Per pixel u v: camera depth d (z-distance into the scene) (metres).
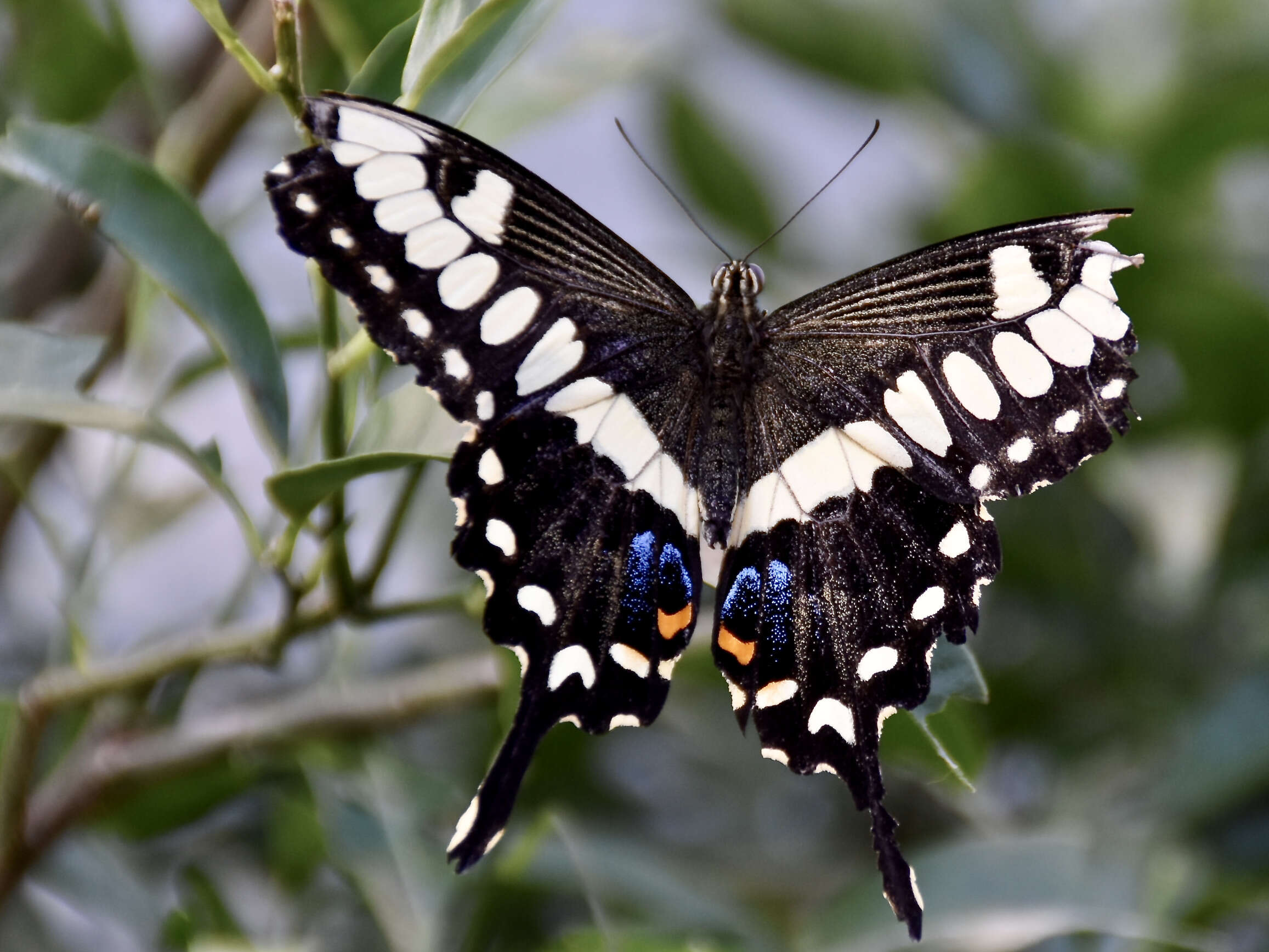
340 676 1.19
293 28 1.11
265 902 1.20
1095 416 1.14
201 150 1.19
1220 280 1.18
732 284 1.17
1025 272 1.14
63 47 1.19
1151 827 1.18
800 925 1.20
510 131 1.18
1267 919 1.19
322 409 1.13
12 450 1.19
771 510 1.16
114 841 1.19
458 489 1.14
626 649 1.14
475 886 1.18
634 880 1.18
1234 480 1.19
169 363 1.19
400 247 1.13
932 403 1.15
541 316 1.14
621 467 1.15
